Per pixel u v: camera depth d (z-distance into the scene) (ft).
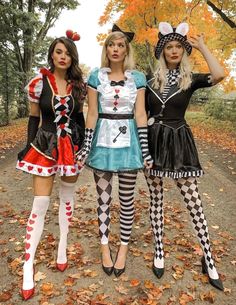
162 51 8.88
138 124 8.87
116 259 9.73
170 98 8.72
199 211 8.93
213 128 46.91
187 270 9.76
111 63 8.91
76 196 16.25
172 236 11.96
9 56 56.80
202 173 8.79
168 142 8.75
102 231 9.70
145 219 13.48
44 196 8.63
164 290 8.83
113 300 8.39
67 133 8.68
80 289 8.79
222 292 8.77
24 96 60.64
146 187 17.93
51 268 9.73
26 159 8.46
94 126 8.90
